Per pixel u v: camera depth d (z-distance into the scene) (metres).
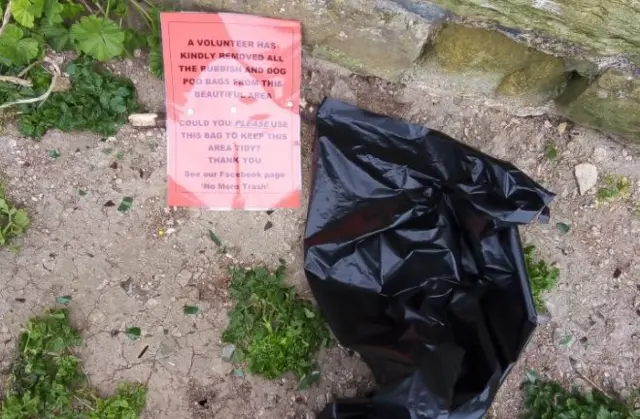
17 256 1.60
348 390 1.68
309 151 1.66
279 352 1.61
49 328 1.57
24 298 1.60
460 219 1.61
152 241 1.64
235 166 1.63
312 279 1.61
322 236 1.61
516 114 1.70
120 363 1.64
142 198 1.63
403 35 1.43
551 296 1.74
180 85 1.56
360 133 1.61
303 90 1.64
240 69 1.56
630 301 1.76
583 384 1.75
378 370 1.59
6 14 1.40
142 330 1.65
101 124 1.58
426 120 1.69
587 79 1.47
